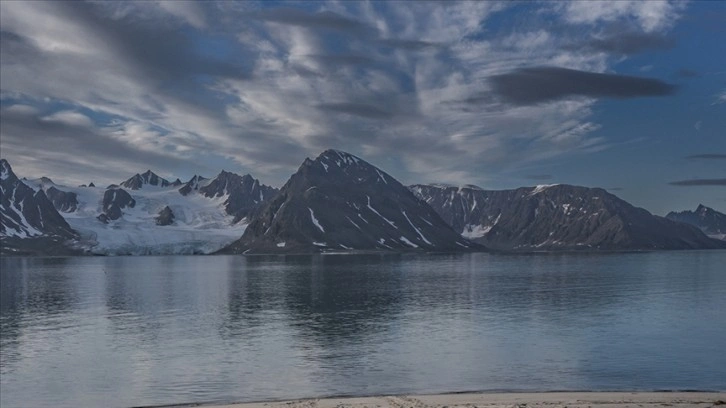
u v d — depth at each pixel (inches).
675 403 1501.0
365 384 1895.9
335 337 2824.8
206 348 2581.2
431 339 2736.2
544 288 5664.4
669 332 2869.1
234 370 2134.6
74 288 6254.9
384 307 4065.0
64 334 3036.4
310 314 3710.6
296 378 1996.8
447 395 1659.7
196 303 4493.1
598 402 1525.6
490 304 4212.6
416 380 1939.0
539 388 1808.6
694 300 4424.2
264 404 1589.6
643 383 1859.0
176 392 1847.9
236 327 3184.1
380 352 2436.0
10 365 2279.8
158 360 2337.6
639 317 3437.5
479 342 2642.7
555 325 3134.8
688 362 2166.6
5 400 1796.3
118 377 2062.0
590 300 4466.0
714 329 2955.2
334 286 6072.8
